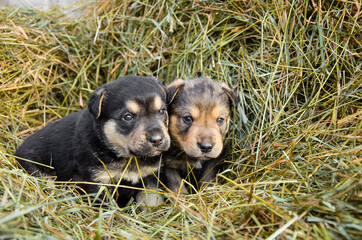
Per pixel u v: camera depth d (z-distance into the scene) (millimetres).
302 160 609
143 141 616
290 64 695
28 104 765
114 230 542
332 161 574
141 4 818
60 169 674
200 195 591
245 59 726
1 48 777
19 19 833
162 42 785
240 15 740
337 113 648
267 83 688
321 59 676
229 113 690
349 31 675
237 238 499
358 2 683
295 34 703
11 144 720
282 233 493
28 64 784
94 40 797
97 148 644
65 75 830
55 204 562
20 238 478
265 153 649
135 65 793
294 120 668
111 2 845
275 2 712
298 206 512
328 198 509
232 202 566
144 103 631
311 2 705
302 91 686
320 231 485
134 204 648
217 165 695
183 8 782
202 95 665
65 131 687
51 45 820
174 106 674
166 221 562
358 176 521
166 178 695
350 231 478
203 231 529
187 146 646
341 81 667
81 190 637
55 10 885
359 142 593
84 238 525
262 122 671
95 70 829
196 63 757
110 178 628
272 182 554
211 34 761
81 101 798
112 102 635
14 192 546
